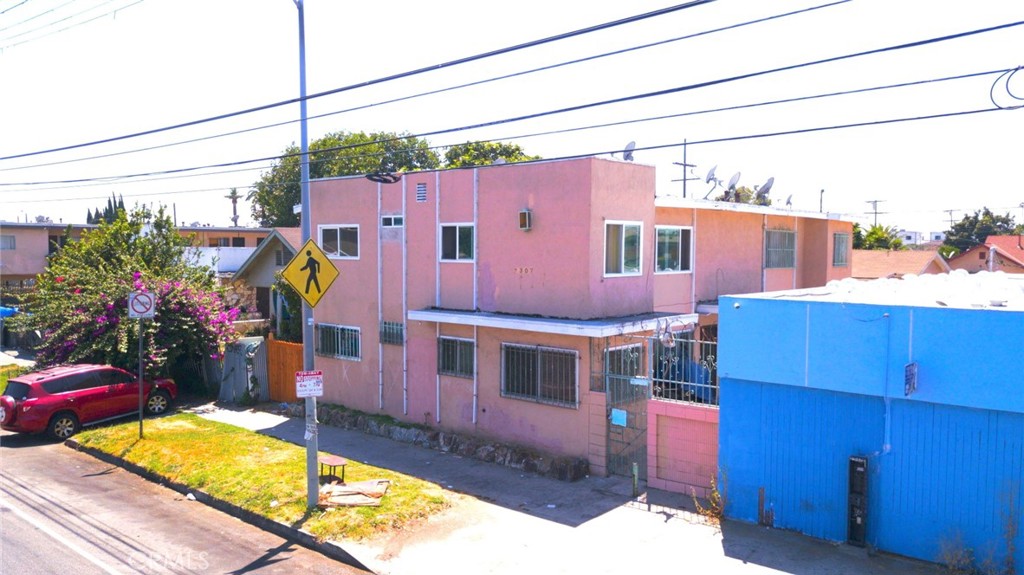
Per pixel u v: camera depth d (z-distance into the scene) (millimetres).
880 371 9516
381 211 17281
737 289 20266
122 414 18094
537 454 13906
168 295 20109
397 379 17047
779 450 10492
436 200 16172
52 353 20250
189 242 24797
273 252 28062
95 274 20844
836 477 10008
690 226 18125
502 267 15109
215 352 20641
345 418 17328
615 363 13852
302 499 11438
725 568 9172
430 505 11391
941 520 9203
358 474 13031
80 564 9234
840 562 9312
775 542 10000
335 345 18609
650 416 12367
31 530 10570
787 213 21062
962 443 9023
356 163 46531
